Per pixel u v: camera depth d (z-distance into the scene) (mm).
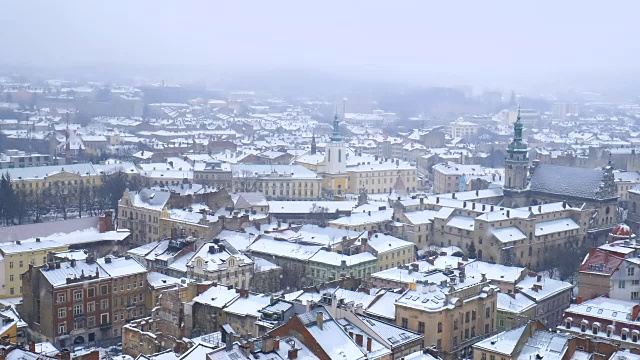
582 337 192625
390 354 194750
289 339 181000
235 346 171500
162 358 187125
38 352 192375
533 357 185625
